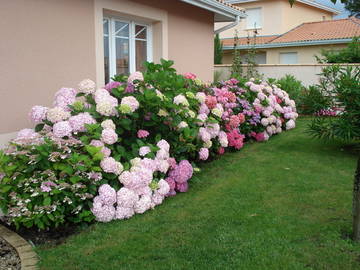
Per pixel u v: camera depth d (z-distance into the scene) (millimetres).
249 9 20688
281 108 8523
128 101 4246
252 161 6230
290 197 4473
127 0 6258
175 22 7707
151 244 3324
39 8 4754
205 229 3607
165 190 4230
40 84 4828
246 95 7613
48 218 3523
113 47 6512
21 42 4527
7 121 4379
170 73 5473
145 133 4508
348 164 6023
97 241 3398
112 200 3734
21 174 3465
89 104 4445
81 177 3504
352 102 6195
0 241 3463
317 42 17062
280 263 2961
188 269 2910
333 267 2904
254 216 3900
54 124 3920
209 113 5988
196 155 5734
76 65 5395
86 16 5520
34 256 3146
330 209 4090
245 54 19688
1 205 3533
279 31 19766
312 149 7094
